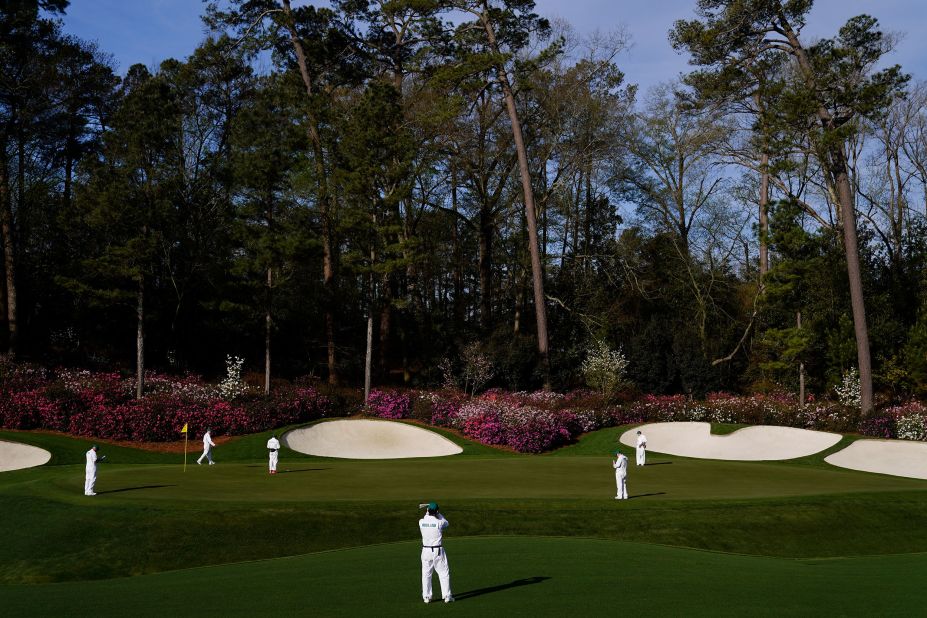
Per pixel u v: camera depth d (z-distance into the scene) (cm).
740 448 3866
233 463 3175
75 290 4134
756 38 4344
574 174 5506
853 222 4197
